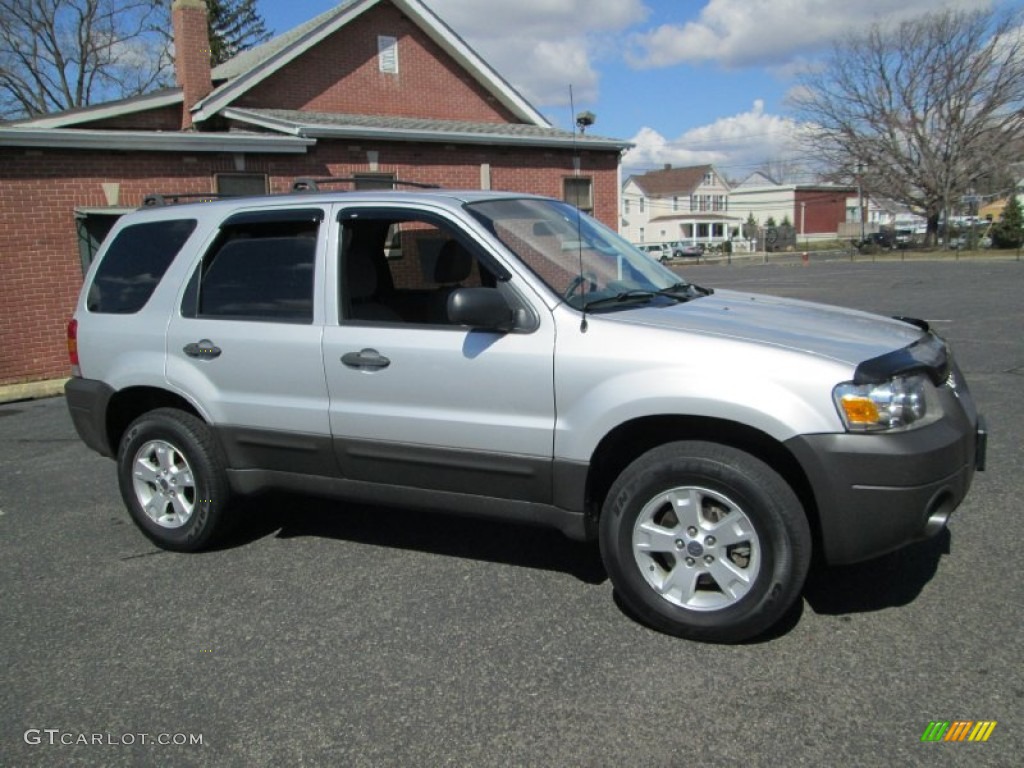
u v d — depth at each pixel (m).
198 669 3.41
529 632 3.58
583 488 3.62
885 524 3.16
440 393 3.85
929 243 51.91
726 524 3.34
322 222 4.25
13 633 3.81
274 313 4.33
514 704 3.05
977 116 47.53
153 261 4.78
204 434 4.55
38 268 12.03
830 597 3.74
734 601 3.34
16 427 8.90
